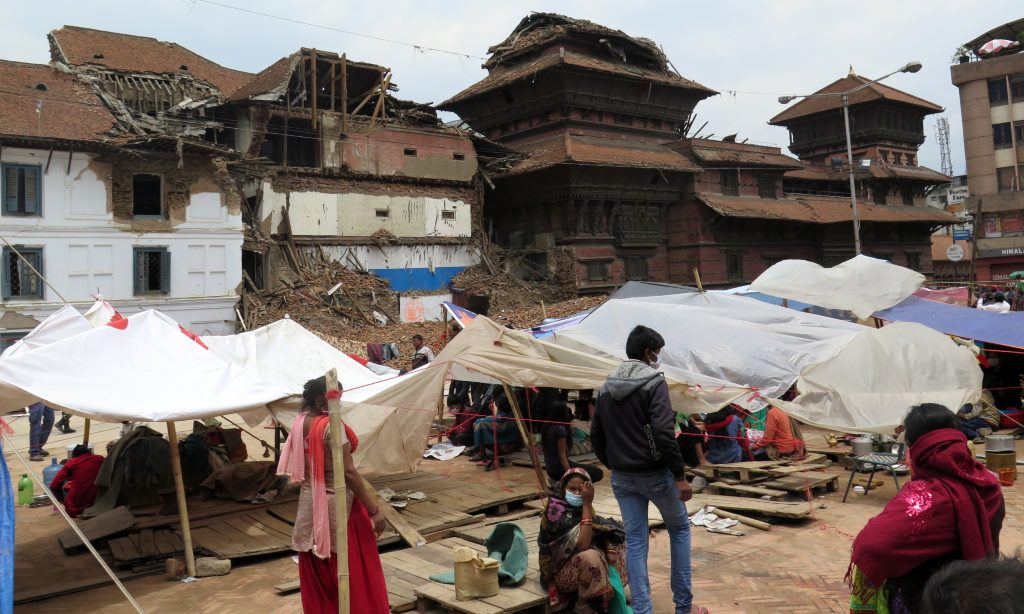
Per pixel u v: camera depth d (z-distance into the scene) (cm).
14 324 2645
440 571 730
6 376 702
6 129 2606
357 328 3238
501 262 4116
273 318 3111
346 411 978
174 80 3422
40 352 749
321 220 3519
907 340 1067
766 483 1027
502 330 1058
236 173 3328
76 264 2772
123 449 988
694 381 1027
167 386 787
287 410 859
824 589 680
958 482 355
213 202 3072
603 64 4169
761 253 4653
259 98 3288
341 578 483
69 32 3378
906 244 5453
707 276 4306
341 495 489
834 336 1157
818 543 818
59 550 880
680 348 1120
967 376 1034
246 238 3238
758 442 1162
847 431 978
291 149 3641
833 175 5247
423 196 3859
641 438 570
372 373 1220
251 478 1048
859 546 365
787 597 664
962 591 188
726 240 4425
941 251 6644
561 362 1063
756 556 780
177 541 854
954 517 348
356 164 3625
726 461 1116
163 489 966
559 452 998
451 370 1128
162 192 2959
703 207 4300
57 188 2731
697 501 990
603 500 997
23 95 2797
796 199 4812
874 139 5581
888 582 368
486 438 1332
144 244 2909
